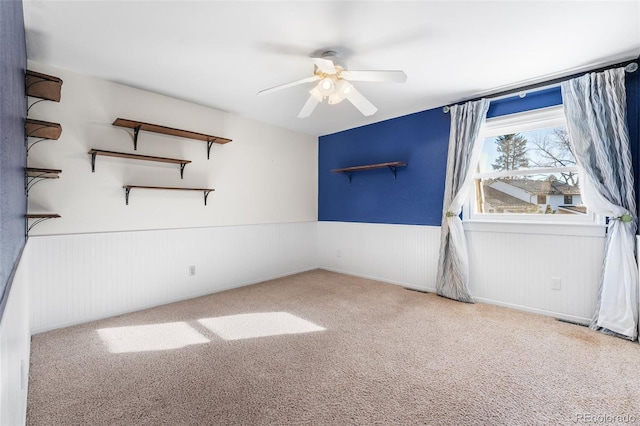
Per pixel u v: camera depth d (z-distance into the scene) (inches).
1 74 35.7
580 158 103.5
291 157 184.4
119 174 116.6
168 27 80.5
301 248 190.4
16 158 55.3
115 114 115.2
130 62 99.6
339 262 189.6
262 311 118.6
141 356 83.0
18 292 47.4
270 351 86.2
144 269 122.3
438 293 139.0
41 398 64.6
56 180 102.2
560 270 111.0
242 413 60.6
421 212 150.6
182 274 134.1
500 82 115.0
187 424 57.7
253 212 164.1
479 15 75.5
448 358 82.2
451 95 128.4
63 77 103.7
